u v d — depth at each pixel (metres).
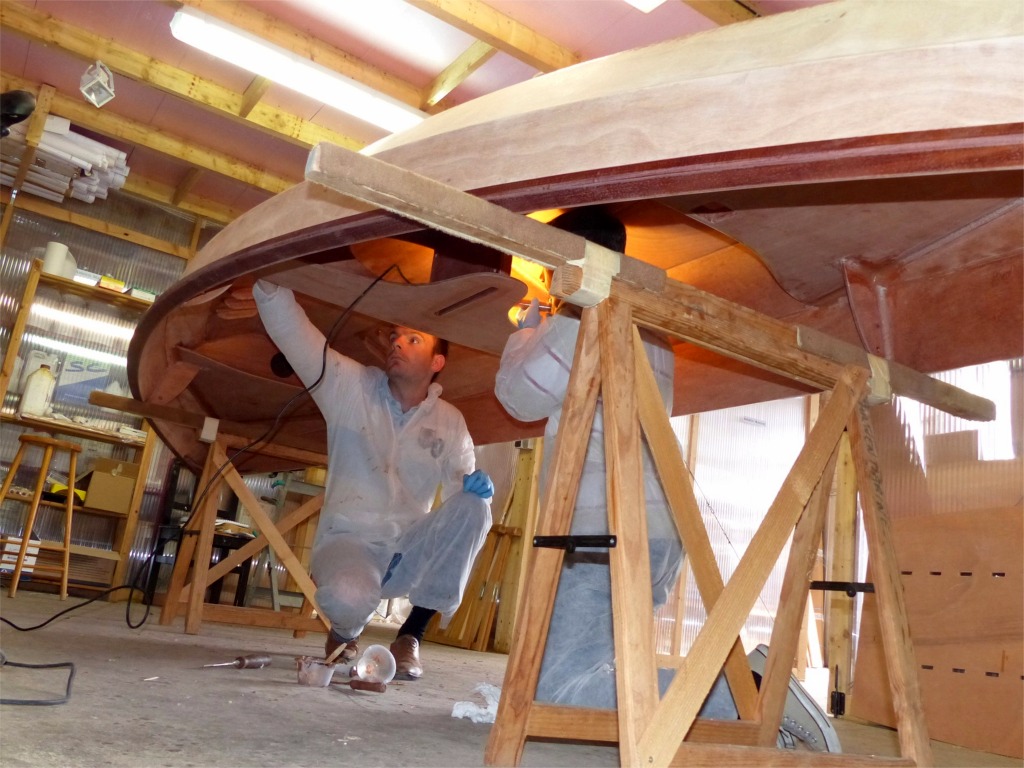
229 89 4.95
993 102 1.03
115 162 5.53
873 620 3.12
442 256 2.03
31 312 5.66
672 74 1.29
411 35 4.31
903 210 1.78
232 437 3.20
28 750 1.02
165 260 6.32
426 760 1.25
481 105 1.60
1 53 4.99
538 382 1.63
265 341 2.89
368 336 2.89
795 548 1.57
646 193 1.25
